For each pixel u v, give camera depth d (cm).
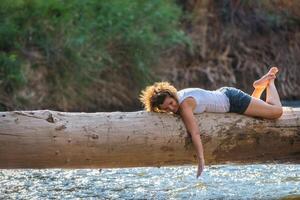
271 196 1507
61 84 3109
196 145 1351
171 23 3606
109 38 3312
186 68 3606
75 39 3139
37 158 1310
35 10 3078
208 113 1407
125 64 3356
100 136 1333
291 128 1447
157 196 1525
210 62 3688
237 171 1788
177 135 1370
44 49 3117
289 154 1470
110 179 1711
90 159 1343
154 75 3450
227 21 3884
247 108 1416
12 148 1290
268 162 1469
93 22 3272
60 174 1780
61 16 3142
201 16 3856
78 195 1544
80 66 3164
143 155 1372
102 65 3250
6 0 3000
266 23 3950
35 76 3059
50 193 1565
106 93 3253
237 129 1410
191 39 3694
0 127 1281
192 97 1373
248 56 3791
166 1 3666
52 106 3053
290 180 1673
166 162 1398
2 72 2900
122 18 3341
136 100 3341
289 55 3891
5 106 2905
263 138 1434
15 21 3055
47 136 1302
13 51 3039
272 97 1446
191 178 1708
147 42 3378
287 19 4025
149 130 1359
